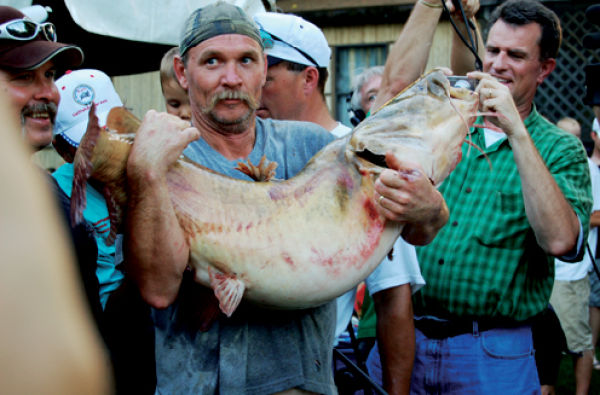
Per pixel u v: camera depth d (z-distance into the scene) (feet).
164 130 5.73
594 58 33.12
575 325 17.58
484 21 30.71
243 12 6.86
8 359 1.85
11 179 1.92
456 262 9.91
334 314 7.38
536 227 9.24
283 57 10.37
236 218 6.06
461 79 7.86
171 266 5.87
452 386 9.87
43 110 8.07
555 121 33.86
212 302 6.37
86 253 6.79
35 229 1.92
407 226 6.87
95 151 5.54
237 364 6.46
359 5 32.83
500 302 9.73
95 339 2.22
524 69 10.29
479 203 10.03
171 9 13.74
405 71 10.70
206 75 6.65
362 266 6.35
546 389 14.52
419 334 10.19
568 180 9.86
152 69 17.04
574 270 17.57
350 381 9.62
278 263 6.04
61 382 1.91
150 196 5.64
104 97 9.09
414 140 6.37
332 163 6.53
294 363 6.66
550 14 10.44
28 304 1.88
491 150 10.14
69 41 16.17
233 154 6.95
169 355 6.61
